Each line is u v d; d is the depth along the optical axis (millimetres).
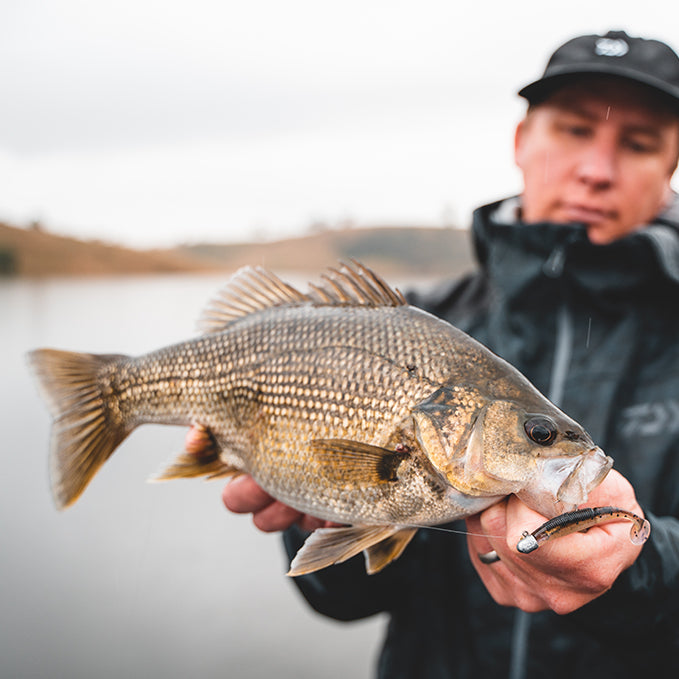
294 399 554
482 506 504
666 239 729
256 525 625
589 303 743
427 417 510
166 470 594
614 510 440
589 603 502
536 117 784
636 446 680
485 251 859
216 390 593
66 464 625
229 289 620
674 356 714
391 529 531
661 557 506
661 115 735
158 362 624
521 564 468
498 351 774
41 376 629
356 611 728
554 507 471
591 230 765
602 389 706
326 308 573
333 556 531
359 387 535
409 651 723
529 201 800
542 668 653
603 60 737
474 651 688
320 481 538
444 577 716
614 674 632
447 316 867
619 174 748
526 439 490
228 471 600
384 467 516
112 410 639
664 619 514
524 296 761
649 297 729
